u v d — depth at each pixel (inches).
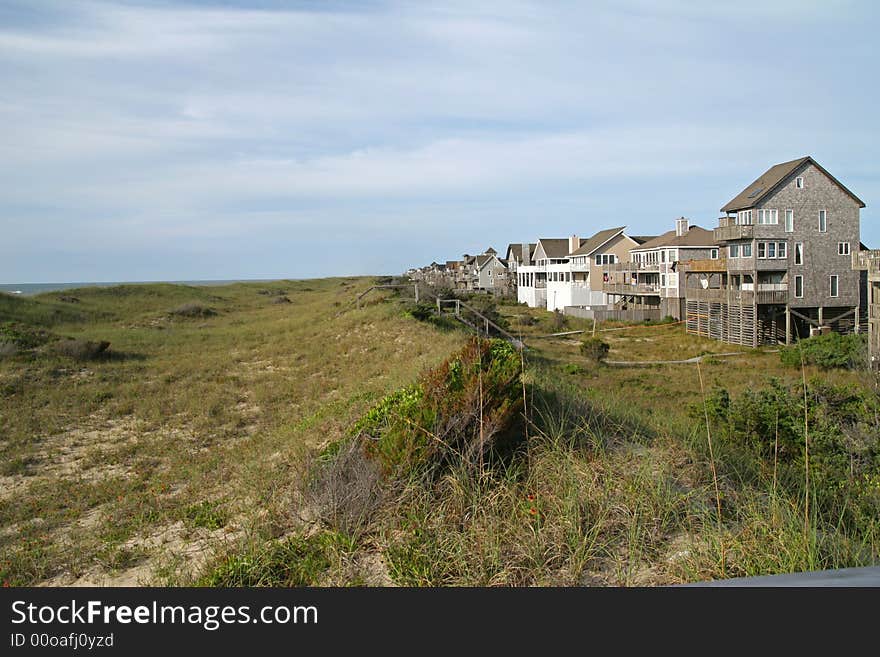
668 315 1760.6
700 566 169.8
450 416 229.5
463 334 775.7
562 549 179.9
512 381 252.5
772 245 1336.1
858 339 1004.6
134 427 486.0
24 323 995.3
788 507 196.4
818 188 1352.1
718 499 197.6
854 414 357.7
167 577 208.4
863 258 914.1
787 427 343.9
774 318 1343.5
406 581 169.3
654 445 267.9
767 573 163.3
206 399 559.5
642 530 187.6
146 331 1035.9
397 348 711.7
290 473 301.1
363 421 297.1
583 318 1914.4
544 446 241.4
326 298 1592.0
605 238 2144.4
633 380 895.7
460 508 199.6
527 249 2650.1
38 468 392.5
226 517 267.9
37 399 561.9
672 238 1838.1
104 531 274.4
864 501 241.0
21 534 282.0
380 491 212.4
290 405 530.0
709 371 1004.6
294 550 200.8
